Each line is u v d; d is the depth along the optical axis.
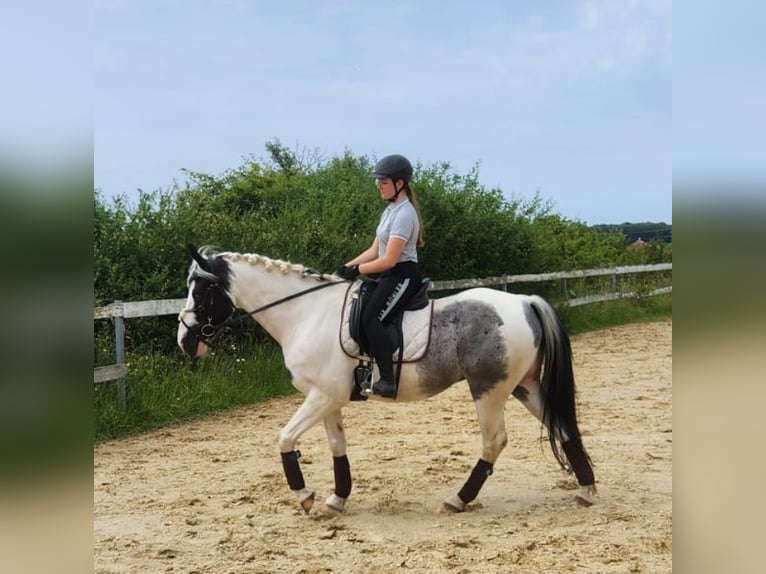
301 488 4.98
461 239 14.82
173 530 4.71
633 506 4.93
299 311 5.09
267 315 5.16
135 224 9.88
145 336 9.59
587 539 4.24
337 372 4.87
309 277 5.19
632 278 20.58
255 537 4.53
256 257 5.18
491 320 4.83
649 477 5.70
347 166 17.20
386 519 4.89
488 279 14.52
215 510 5.17
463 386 10.70
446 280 14.74
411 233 4.85
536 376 5.05
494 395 4.84
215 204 14.93
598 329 16.92
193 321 5.14
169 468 6.43
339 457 5.05
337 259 12.12
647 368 11.60
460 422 8.25
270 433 7.83
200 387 9.05
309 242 12.03
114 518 4.99
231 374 9.71
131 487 5.82
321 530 4.68
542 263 16.55
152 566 4.04
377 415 8.77
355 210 14.56
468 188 15.73
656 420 7.88
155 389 8.48
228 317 5.21
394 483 5.80
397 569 3.90
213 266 5.15
